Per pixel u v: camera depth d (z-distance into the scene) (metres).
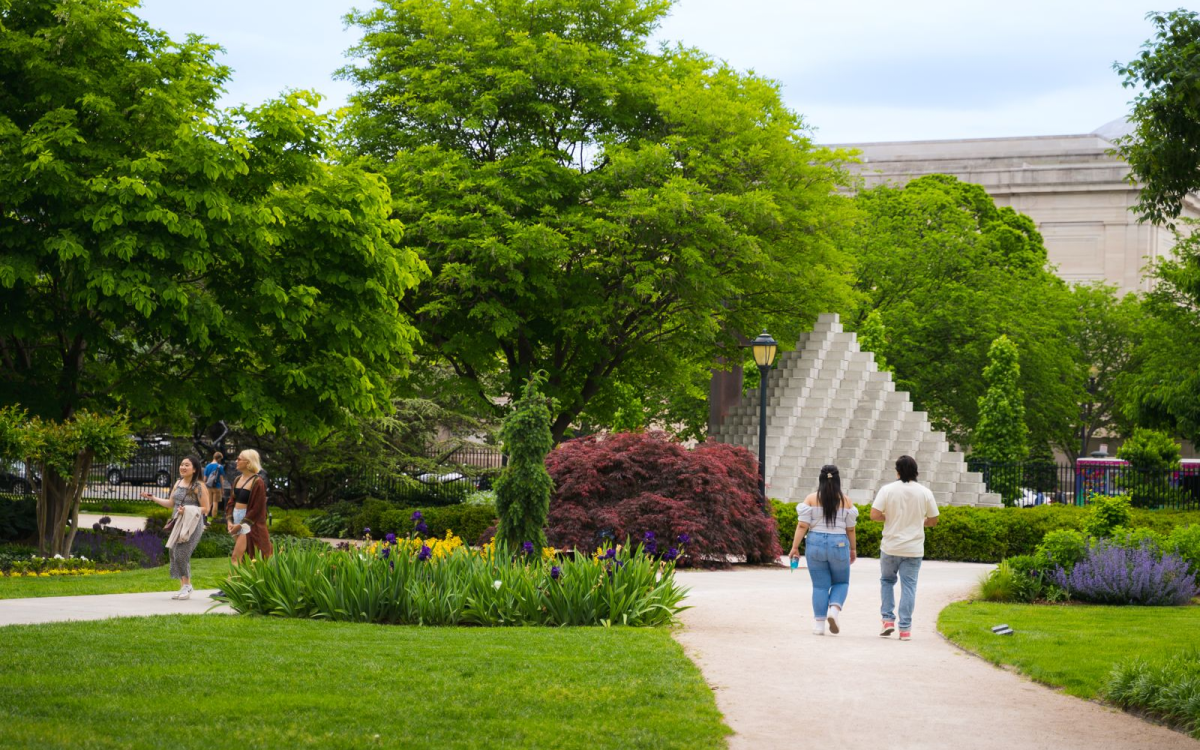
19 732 7.17
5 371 22.75
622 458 21.88
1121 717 8.83
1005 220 65.62
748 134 29.67
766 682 9.73
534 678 9.41
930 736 7.96
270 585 13.75
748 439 31.48
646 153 28.52
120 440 20.95
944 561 26.25
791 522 26.50
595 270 29.73
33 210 20.61
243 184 22.30
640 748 7.34
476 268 28.48
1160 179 14.12
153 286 20.00
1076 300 65.88
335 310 22.78
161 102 20.98
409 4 30.80
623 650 10.93
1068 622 14.35
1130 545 18.39
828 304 33.12
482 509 29.06
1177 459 41.88
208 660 9.95
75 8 20.80
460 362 33.53
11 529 24.92
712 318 29.80
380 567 13.59
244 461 15.50
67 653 10.12
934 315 50.91
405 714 8.04
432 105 29.20
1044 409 54.28
